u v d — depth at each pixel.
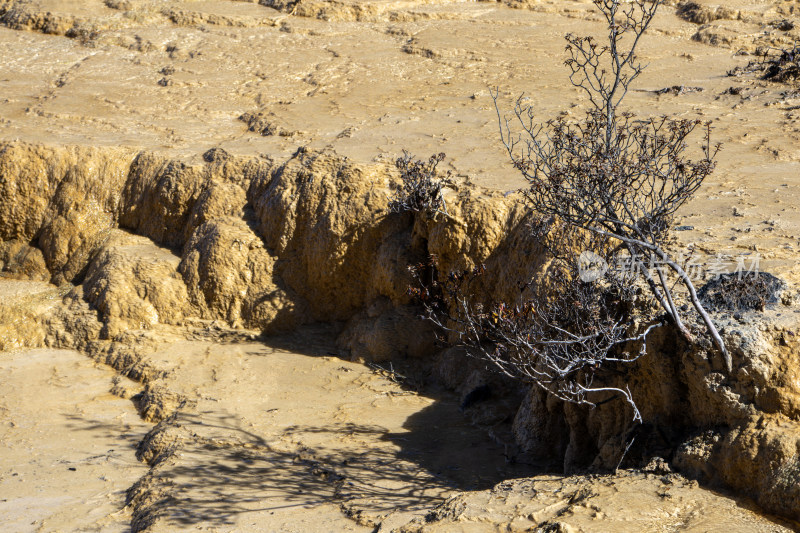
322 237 10.13
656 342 6.11
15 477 7.72
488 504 5.71
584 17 17.39
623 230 6.41
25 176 11.84
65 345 10.57
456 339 9.19
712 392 5.69
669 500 5.36
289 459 7.53
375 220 9.95
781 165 9.45
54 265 11.74
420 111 12.69
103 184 11.80
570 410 6.93
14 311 10.86
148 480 7.30
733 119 11.37
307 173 10.48
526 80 13.84
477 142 10.98
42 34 17.55
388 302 9.82
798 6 16.20
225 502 6.77
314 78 14.62
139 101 14.13
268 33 16.95
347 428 8.12
